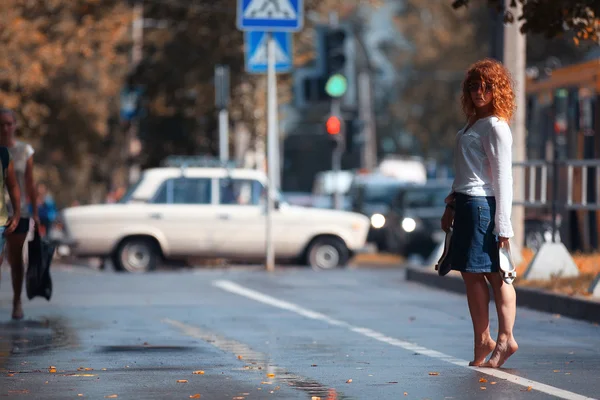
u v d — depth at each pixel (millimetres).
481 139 19297
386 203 79625
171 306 32094
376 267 58625
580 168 35062
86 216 49531
